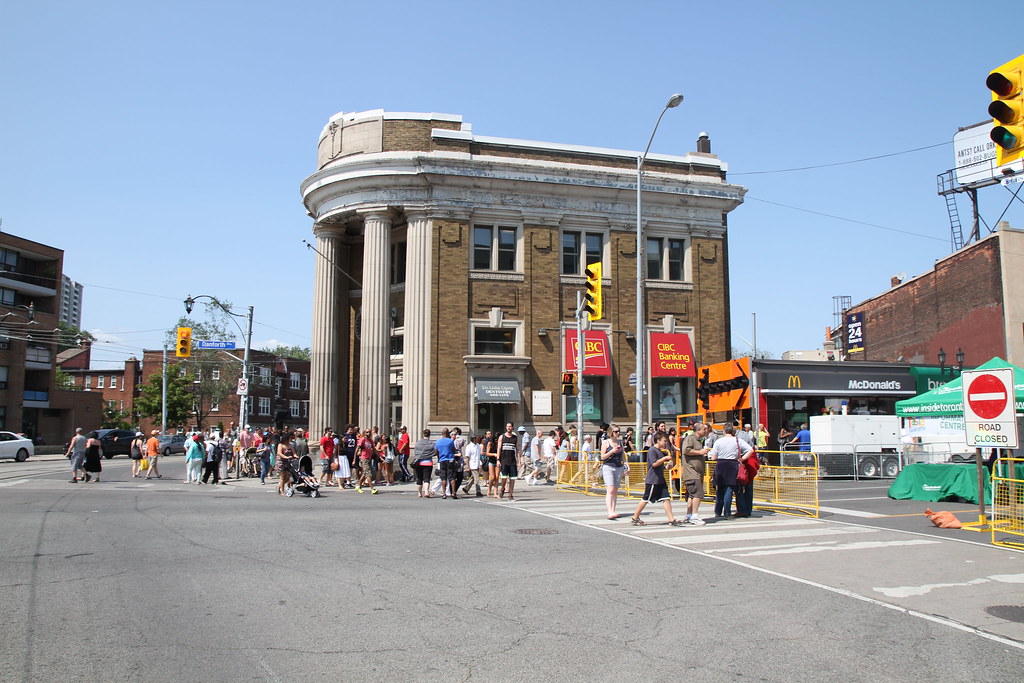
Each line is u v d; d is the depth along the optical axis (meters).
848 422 27.41
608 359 32.56
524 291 32.19
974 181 47.91
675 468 19.22
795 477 16.33
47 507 15.60
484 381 31.23
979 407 13.05
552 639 6.48
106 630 6.52
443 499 19.66
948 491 18.08
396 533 12.32
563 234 33.34
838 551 10.96
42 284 59.56
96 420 65.19
